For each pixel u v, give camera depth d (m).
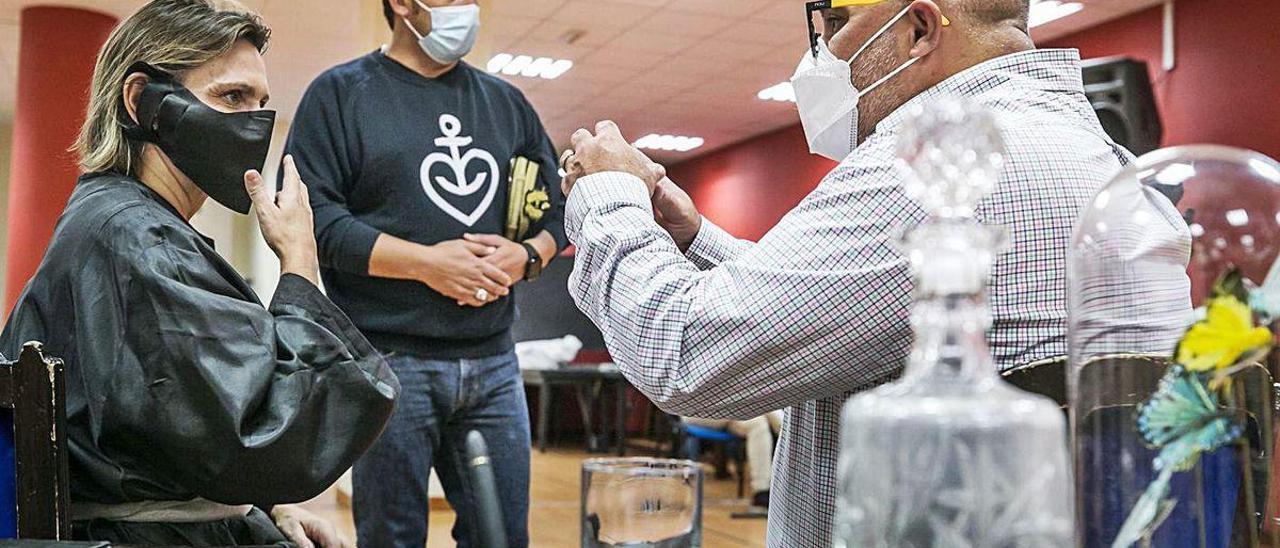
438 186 2.09
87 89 1.41
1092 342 0.72
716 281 1.02
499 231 2.17
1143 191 0.74
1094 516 0.68
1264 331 0.65
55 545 0.90
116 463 1.18
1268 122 6.54
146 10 1.36
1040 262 0.98
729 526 5.89
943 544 0.44
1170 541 0.66
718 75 9.34
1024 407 0.45
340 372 1.22
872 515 0.46
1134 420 0.68
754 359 0.99
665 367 1.02
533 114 2.33
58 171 7.15
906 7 1.15
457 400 2.07
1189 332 0.65
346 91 2.07
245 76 1.37
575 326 10.03
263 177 1.37
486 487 1.24
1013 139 1.01
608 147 1.17
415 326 2.03
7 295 7.14
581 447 10.69
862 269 0.96
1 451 1.09
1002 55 1.12
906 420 0.45
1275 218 0.71
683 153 13.23
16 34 8.04
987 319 0.48
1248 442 0.68
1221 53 6.82
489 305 2.09
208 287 1.22
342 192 2.07
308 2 7.41
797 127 11.45
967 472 0.44
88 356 1.17
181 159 1.34
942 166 0.52
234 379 1.15
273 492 1.17
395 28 2.13
